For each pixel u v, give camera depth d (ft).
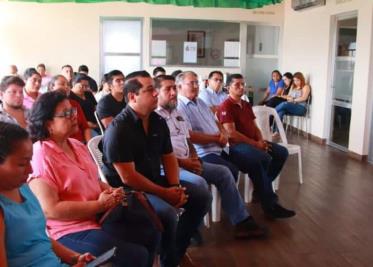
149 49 30.42
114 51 30.30
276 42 31.55
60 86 13.37
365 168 18.65
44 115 6.52
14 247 4.76
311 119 26.32
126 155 8.05
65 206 6.25
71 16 29.63
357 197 14.51
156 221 7.46
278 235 11.25
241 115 13.16
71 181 6.48
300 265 9.61
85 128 13.25
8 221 4.67
